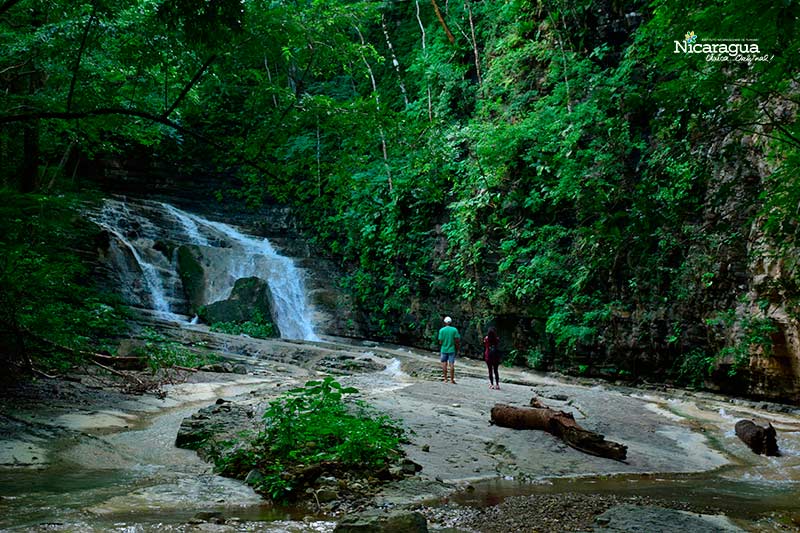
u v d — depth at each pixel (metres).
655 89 5.09
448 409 11.46
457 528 5.08
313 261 29.44
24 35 12.41
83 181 27.97
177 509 5.60
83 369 14.26
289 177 9.67
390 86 32.50
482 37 27.16
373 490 6.39
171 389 13.68
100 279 21.95
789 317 13.05
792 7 3.75
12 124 13.81
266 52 8.62
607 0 21.11
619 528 5.02
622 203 9.38
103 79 10.10
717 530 4.99
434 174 23.27
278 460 6.82
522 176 20.81
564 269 19.33
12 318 11.27
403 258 25.20
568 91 20.66
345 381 15.61
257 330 23.38
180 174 33.53
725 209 14.62
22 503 5.56
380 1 32.03
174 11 5.76
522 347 20.44
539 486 7.10
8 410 10.17
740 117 4.86
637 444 9.95
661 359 16.81
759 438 9.84
